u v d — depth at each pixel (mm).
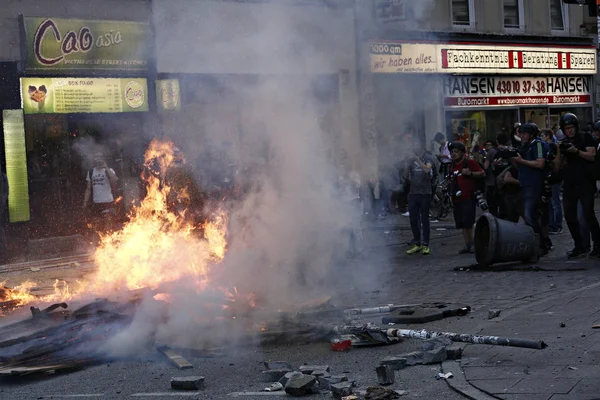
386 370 6172
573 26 29562
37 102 16609
